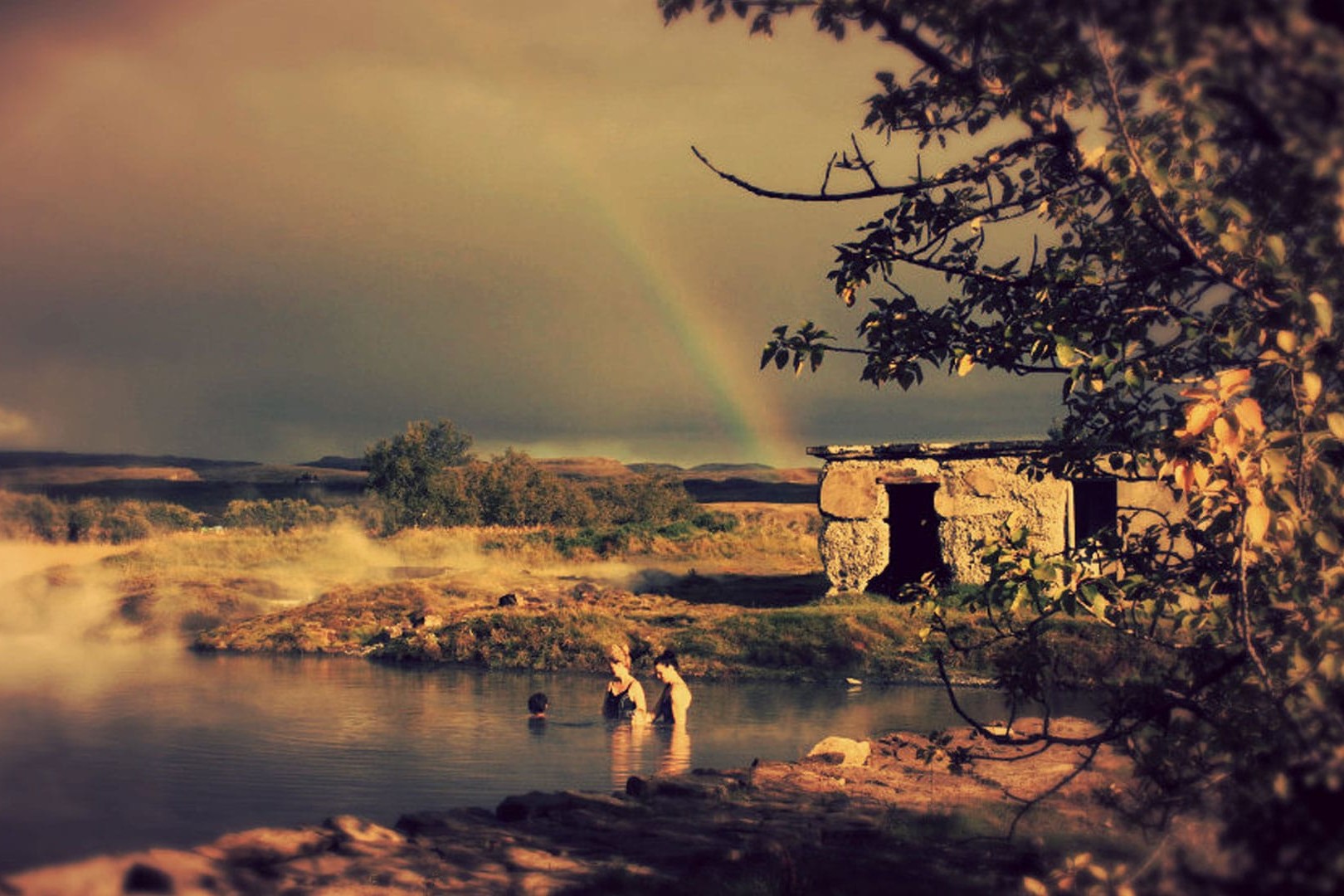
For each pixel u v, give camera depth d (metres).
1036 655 6.87
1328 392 5.34
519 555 40.12
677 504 74.38
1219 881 5.23
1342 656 5.11
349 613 28.14
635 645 24.00
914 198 7.25
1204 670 6.29
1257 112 4.64
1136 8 4.56
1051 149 6.78
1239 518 5.44
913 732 14.92
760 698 19.14
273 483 129.38
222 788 11.30
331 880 6.82
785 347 7.33
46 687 18.84
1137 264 6.84
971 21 5.55
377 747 13.83
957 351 7.27
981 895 6.82
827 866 7.49
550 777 12.28
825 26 6.01
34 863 8.10
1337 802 4.89
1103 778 10.70
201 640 26.27
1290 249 5.34
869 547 27.69
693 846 8.07
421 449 71.25
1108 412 7.70
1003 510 26.19
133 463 154.38
